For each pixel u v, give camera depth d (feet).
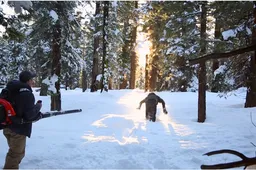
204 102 37.50
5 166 14.29
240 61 34.42
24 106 13.91
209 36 37.06
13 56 92.02
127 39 98.84
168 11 40.98
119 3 73.82
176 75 50.14
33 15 28.68
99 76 72.28
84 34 47.42
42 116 15.17
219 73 36.42
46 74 47.14
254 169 13.01
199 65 37.91
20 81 14.61
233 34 30.17
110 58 78.95
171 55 47.03
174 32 41.70
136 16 81.10
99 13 71.87
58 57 42.11
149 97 37.37
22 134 14.10
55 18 37.04
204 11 37.37
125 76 112.47
